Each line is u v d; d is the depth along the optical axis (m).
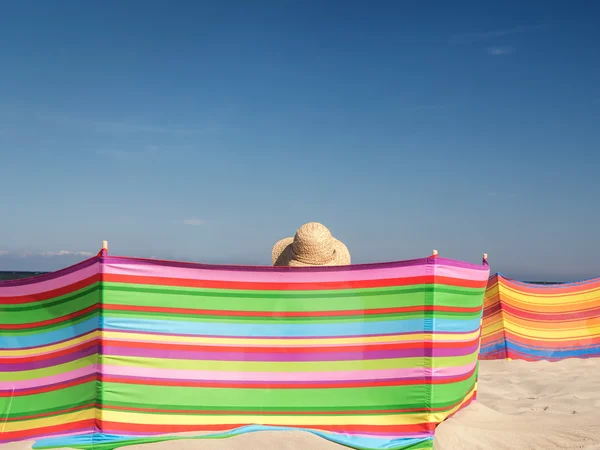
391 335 4.78
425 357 4.73
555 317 9.70
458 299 5.01
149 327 4.67
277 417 4.76
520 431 5.11
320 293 4.84
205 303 4.77
